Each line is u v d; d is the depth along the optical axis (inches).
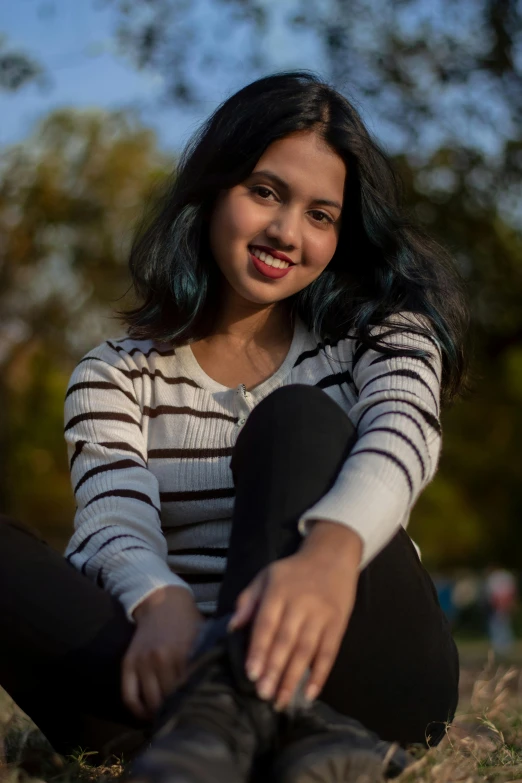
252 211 83.4
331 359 85.2
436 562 1438.2
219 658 55.5
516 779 70.3
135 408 85.6
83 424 83.8
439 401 83.4
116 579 68.0
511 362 1040.2
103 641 64.4
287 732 55.9
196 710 53.9
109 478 78.9
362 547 59.6
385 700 67.9
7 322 557.0
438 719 72.4
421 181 395.2
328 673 62.1
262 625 54.6
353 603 62.4
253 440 64.8
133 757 70.1
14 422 754.2
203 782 49.9
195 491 82.3
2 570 65.7
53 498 1006.4
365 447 64.9
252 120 83.0
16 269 551.5
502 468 1175.0
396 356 78.2
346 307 86.3
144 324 88.3
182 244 87.8
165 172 278.8
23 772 70.9
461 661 274.4
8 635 65.6
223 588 61.0
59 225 545.3
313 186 82.8
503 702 98.7
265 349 88.0
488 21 372.2
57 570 66.6
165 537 83.2
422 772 62.5
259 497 62.5
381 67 379.9
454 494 1282.0
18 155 546.3
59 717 72.4
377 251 88.0
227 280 87.9
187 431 84.0
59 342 567.2
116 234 546.3
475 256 413.1
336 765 53.6
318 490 62.6
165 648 61.1
